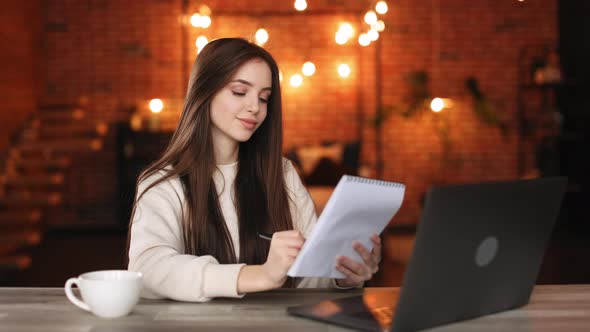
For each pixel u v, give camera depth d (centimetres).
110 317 126
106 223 856
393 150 861
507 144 860
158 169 181
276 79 187
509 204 120
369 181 129
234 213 187
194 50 855
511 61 857
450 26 855
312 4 853
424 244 108
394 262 605
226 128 178
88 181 856
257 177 190
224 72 176
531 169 853
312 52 856
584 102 783
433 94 859
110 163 857
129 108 857
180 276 141
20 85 780
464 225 113
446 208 109
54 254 662
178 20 855
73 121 834
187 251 177
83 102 837
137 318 126
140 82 859
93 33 856
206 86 177
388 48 855
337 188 126
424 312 115
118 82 859
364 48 855
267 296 148
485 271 122
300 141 861
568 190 805
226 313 130
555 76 804
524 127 853
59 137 803
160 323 122
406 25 855
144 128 824
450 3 854
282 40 855
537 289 154
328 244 133
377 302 136
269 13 852
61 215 853
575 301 141
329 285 184
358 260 143
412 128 860
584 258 612
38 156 765
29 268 585
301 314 127
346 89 859
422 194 836
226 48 177
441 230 110
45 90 862
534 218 127
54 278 543
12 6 752
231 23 855
